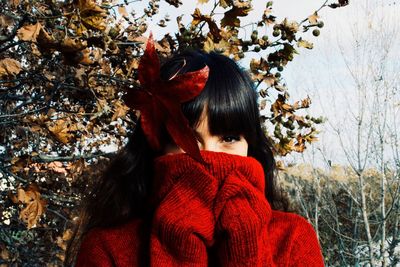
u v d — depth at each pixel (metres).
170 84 1.14
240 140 1.32
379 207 6.37
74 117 2.86
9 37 1.81
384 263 5.93
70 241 1.81
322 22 2.47
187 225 1.11
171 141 1.25
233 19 2.34
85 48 1.71
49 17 1.72
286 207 1.76
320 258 1.32
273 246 1.28
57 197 3.50
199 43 2.60
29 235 3.89
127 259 1.30
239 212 1.12
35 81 2.60
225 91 1.29
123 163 1.53
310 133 2.81
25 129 2.48
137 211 1.50
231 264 1.11
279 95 2.70
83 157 2.93
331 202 6.44
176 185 1.17
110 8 2.37
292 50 2.50
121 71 2.71
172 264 1.12
